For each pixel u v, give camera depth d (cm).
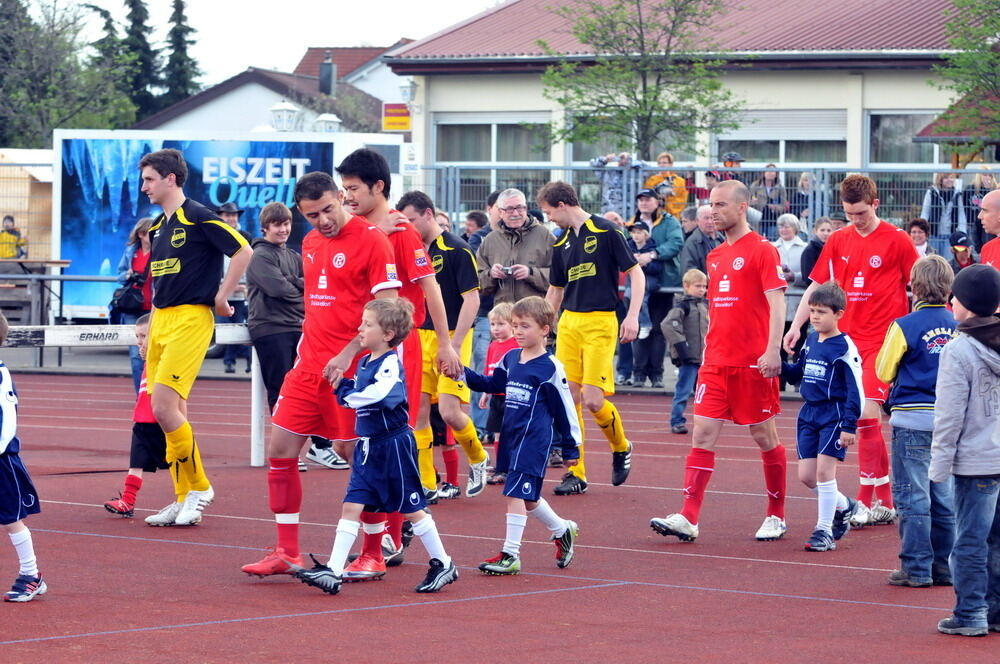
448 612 1032
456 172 3234
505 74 5166
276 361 1844
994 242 1622
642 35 4169
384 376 1081
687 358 2202
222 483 1709
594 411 1622
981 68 3688
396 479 1094
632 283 1623
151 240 1412
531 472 1175
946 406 969
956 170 2827
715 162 4769
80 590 1098
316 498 1592
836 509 1349
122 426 2356
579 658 891
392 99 9656
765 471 1373
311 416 1145
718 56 4356
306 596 1088
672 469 1861
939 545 1143
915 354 1134
